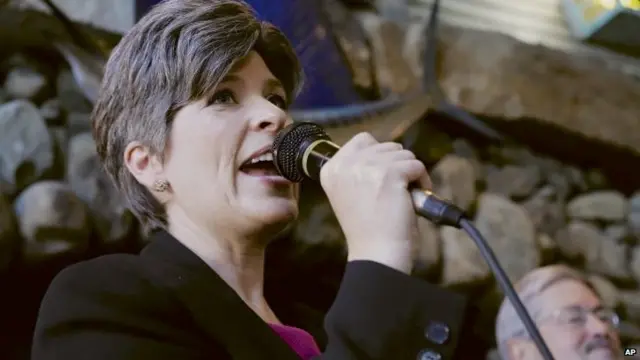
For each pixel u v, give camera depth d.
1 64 2.83
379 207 1.04
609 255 3.76
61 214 2.50
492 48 3.78
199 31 1.30
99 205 2.63
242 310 1.11
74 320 1.05
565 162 3.95
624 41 4.39
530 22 4.27
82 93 2.85
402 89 3.49
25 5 2.75
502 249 3.39
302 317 2.72
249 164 1.26
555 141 3.86
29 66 2.82
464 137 3.65
